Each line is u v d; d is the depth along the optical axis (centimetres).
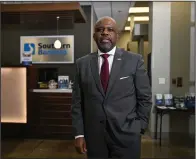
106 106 128
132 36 570
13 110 434
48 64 543
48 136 436
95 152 132
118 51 135
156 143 404
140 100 133
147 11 494
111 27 131
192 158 339
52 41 542
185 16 437
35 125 436
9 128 435
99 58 134
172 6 437
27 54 547
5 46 550
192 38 436
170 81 441
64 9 436
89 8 496
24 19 500
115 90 128
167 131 432
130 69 130
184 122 430
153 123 432
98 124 129
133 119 131
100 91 129
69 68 541
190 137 417
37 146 394
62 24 543
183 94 438
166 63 443
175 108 406
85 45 539
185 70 439
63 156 346
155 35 442
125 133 127
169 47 442
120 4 444
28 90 432
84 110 136
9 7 432
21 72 429
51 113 436
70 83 476
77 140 136
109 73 130
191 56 437
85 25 534
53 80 479
